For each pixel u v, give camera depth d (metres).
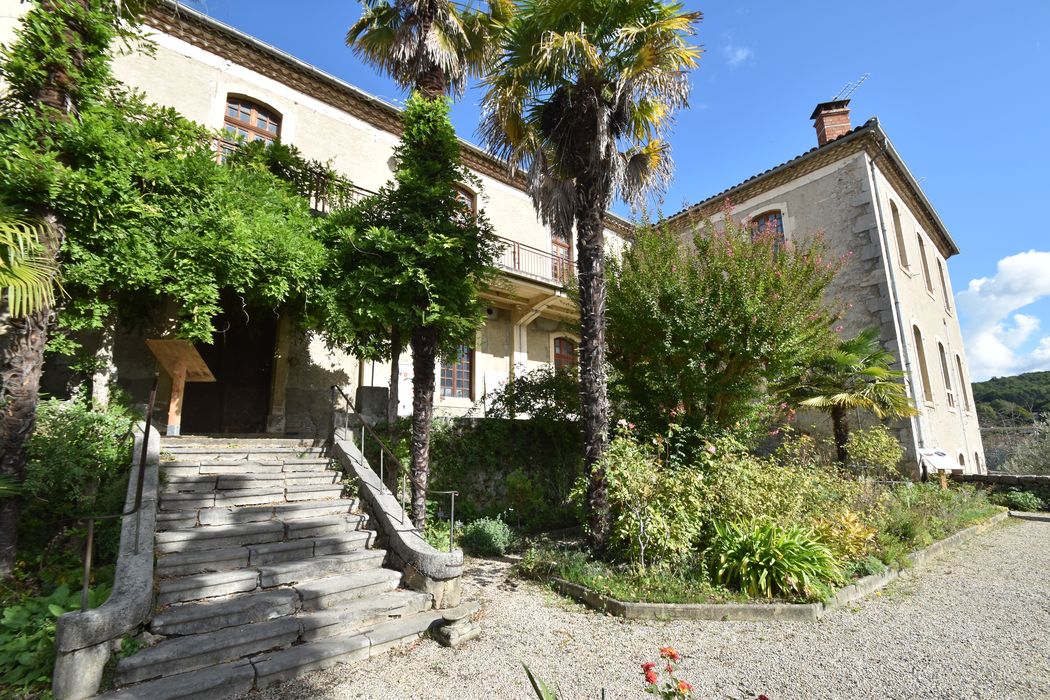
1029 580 6.10
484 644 4.17
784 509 6.12
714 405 8.32
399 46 8.33
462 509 8.44
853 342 11.16
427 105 7.33
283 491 5.81
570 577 5.57
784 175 15.35
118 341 8.12
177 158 5.98
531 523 8.49
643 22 6.77
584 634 4.39
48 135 4.66
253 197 6.65
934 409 13.73
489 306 13.08
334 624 4.03
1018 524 10.26
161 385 8.41
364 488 6.12
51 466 4.74
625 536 5.76
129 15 5.48
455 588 4.82
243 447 6.58
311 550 4.94
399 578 4.91
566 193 7.42
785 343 7.66
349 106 11.30
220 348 9.23
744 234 9.09
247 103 10.03
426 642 4.18
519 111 7.19
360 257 6.87
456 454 8.91
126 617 3.33
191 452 6.08
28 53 4.62
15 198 4.38
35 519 4.80
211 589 4.03
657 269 8.48
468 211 7.69
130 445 5.62
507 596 5.37
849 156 14.02
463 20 9.47
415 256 6.69
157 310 8.12
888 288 12.88
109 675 3.15
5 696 2.99
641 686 3.48
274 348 9.66
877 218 13.26
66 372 7.32
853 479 8.63
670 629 4.52
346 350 8.48
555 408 9.96
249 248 5.96
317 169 8.87
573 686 3.48
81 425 5.35
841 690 3.44
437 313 6.66
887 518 7.55
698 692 3.40
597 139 6.41
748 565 5.31
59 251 4.76
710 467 6.56
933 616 4.86
